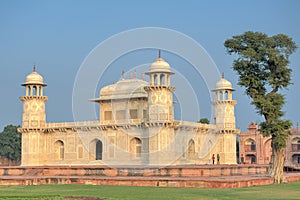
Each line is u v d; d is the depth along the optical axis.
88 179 33.19
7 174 44.31
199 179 29.78
